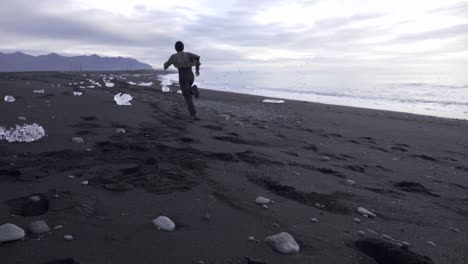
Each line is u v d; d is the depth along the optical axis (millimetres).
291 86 30312
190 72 8391
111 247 2414
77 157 4535
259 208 3406
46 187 3428
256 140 6840
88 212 2967
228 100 16984
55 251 2285
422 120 12070
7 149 4691
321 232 2986
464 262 2732
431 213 3801
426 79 31672
